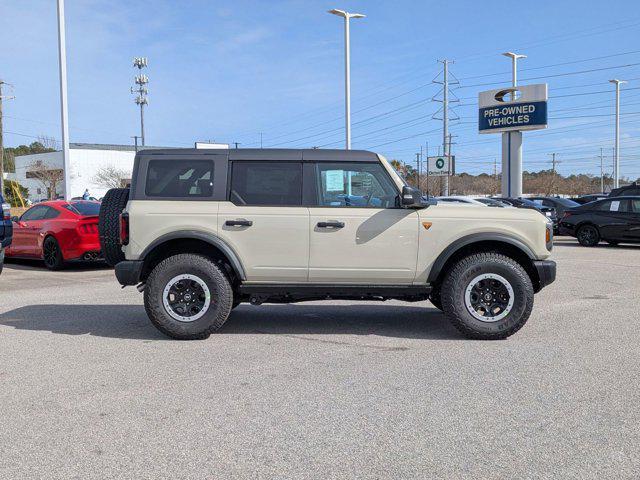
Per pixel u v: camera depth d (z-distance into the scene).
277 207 6.40
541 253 6.43
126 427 3.98
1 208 10.27
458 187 76.31
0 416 4.18
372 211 6.39
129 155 73.56
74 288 10.37
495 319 6.32
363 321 7.45
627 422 4.02
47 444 3.72
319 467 3.39
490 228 6.39
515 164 30.59
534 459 3.48
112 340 6.41
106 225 6.75
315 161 6.48
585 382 4.88
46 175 63.75
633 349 5.94
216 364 5.46
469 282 6.32
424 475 3.29
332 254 6.38
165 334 6.48
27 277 11.91
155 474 3.32
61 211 13.02
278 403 4.42
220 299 6.35
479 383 4.86
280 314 7.92
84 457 3.53
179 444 3.71
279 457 3.52
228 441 3.75
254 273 6.43
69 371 5.25
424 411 4.25
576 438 3.77
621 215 17.58
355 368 5.32
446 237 6.38
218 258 6.66
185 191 6.48
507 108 30.33
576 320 7.39
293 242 6.37
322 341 6.35
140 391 4.70
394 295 6.75
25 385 4.86
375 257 6.38
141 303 8.80
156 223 6.35
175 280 6.35
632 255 15.55
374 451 3.60
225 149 6.54
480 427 3.95
